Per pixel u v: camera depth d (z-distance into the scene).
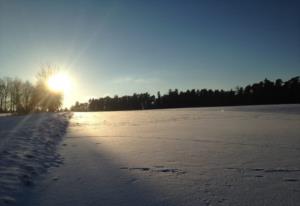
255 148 9.53
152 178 6.02
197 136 12.88
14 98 61.09
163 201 4.73
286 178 5.97
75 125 20.42
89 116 36.59
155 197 4.91
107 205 4.55
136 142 11.09
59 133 14.10
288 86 87.44
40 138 11.15
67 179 5.90
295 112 34.97
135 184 5.61
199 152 8.82
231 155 8.32
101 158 7.95
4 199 4.54
